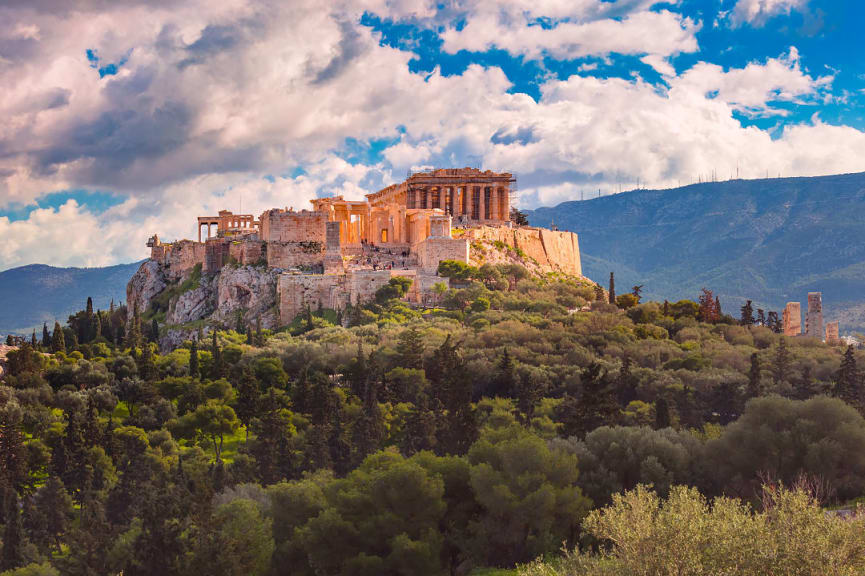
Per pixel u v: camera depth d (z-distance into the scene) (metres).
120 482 107.31
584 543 81.44
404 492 80.75
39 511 103.06
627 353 167.75
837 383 134.62
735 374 145.88
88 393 155.75
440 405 129.50
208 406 139.88
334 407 135.88
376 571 75.62
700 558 52.03
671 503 57.34
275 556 83.56
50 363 179.25
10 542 91.25
